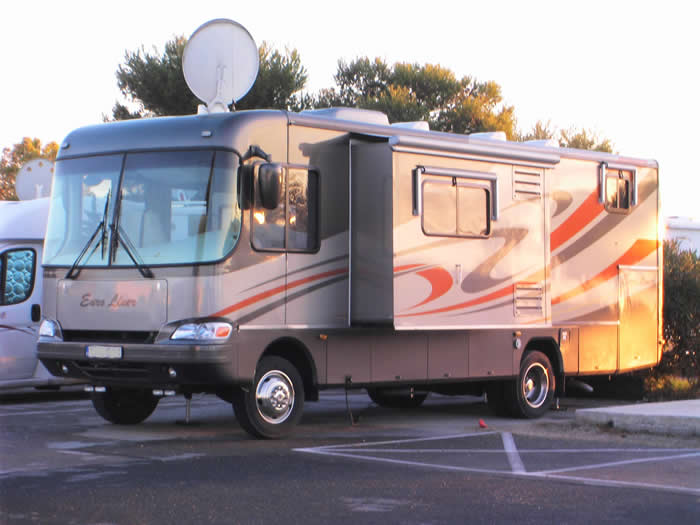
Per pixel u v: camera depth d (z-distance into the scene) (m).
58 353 10.64
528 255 12.88
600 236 14.32
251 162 10.28
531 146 13.32
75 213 10.84
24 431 11.09
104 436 10.63
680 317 16.22
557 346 13.55
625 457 9.25
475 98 41.56
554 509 6.82
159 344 9.96
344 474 8.17
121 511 6.69
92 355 10.34
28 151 60.56
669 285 16.34
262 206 10.34
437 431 11.52
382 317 11.13
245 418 10.34
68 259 10.76
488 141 12.60
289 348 11.01
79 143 10.98
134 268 10.25
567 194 13.86
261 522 6.39
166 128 10.48
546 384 13.36
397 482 7.81
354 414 13.58
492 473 8.26
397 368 11.66
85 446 9.77
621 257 14.64
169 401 15.10
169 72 31.55
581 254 14.02
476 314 12.12
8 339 14.71
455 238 11.88
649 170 15.19
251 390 10.31
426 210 11.54
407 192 11.29
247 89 12.51
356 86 41.84
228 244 10.01
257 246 10.27
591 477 8.10
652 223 15.21
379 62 41.59
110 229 10.48
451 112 40.31
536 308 13.01
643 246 15.02
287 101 32.88
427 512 6.70
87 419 12.41
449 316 11.77
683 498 7.20
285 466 8.58
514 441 10.47
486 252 12.29
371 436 10.96
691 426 10.66
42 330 10.92
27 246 15.02
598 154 14.38
